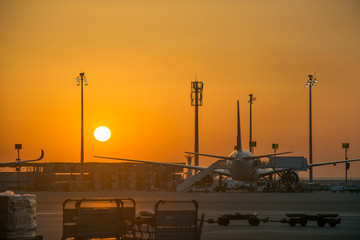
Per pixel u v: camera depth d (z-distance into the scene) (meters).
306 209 56.19
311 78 132.62
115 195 94.12
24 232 23.80
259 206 61.41
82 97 130.25
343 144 151.00
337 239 29.75
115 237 24.70
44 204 63.03
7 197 23.11
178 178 135.75
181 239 23.31
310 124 133.88
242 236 30.98
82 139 133.38
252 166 109.75
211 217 44.59
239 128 111.19
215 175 130.75
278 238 30.12
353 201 74.50
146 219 24.81
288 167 117.38
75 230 24.45
